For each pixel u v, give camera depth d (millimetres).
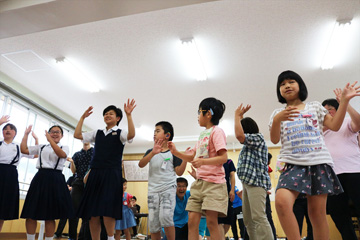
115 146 2219
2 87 5051
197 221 1771
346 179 1862
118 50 4211
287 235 1243
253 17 3484
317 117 1425
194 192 1837
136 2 2719
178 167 2418
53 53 4301
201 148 1887
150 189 2406
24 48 4184
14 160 2676
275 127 1376
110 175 2121
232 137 7945
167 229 2246
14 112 5340
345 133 1977
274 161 7898
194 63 4492
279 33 3770
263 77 4918
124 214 3928
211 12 3414
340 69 4605
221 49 4125
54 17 2912
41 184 2461
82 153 3869
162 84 5230
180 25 3648
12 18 2906
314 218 1319
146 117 6766
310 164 1309
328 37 3809
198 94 5602
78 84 5285
